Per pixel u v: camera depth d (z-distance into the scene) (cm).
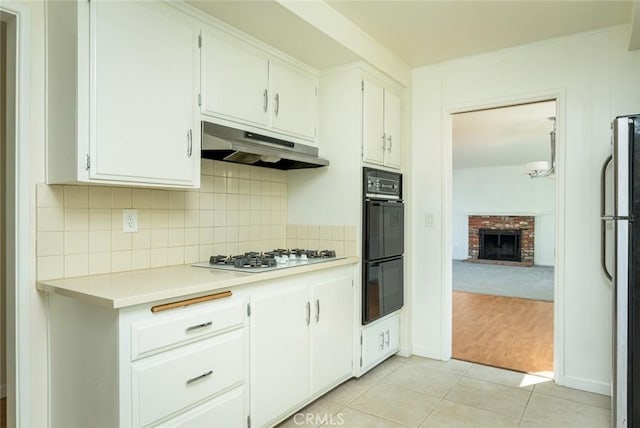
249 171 271
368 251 275
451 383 272
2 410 218
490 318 449
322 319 241
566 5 228
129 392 140
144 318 145
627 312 194
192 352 162
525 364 308
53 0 163
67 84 157
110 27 161
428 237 324
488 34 267
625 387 194
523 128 551
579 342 264
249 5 195
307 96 278
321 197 288
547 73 277
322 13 226
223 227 251
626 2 223
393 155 313
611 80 256
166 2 184
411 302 331
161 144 181
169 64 185
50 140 165
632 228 193
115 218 193
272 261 221
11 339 161
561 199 271
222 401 175
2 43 204
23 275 160
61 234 172
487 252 1004
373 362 290
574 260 266
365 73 278
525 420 222
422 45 286
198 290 161
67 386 159
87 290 148
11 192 161
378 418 223
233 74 220
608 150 256
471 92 306
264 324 198
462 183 1030
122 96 165
